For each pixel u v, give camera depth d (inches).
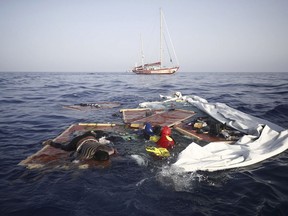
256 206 156.8
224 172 205.8
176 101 602.5
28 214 149.8
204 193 172.9
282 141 253.8
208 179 193.6
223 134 294.8
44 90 996.6
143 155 245.0
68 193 173.2
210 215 147.5
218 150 247.0
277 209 153.1
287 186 182.9
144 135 306.8
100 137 294.0
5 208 155.5
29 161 231.1
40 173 205.6
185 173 203.6
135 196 167.9
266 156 231.5
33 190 177.9
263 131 281.3
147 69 2536.9
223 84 1286.9
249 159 221.1
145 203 159.8
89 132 267.7
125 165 220.8
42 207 156.4
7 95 800.9
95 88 1112.8
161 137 277.3
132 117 419.2
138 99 718.5
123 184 185.5
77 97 771.4
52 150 260.2
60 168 215.0
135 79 2033.7
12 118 445.7
